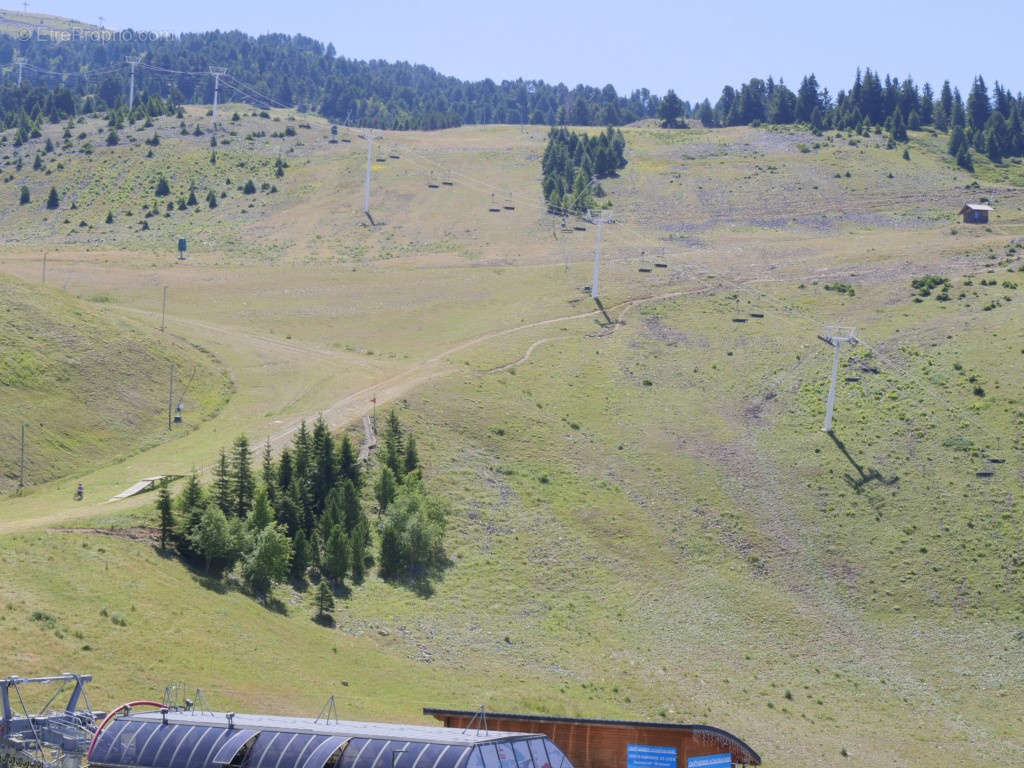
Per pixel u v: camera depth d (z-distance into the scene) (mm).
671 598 137250
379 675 103250
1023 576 144875
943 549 151000
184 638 95688
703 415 185750
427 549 131250
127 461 153500
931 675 127438
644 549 147000
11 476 142375
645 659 121500
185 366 186250
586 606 131500
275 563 114812
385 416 163500
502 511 147875
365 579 126312
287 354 199250
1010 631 135625
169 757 60500
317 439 141000
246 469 127312
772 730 107938
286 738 60062
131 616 96000
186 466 145625
